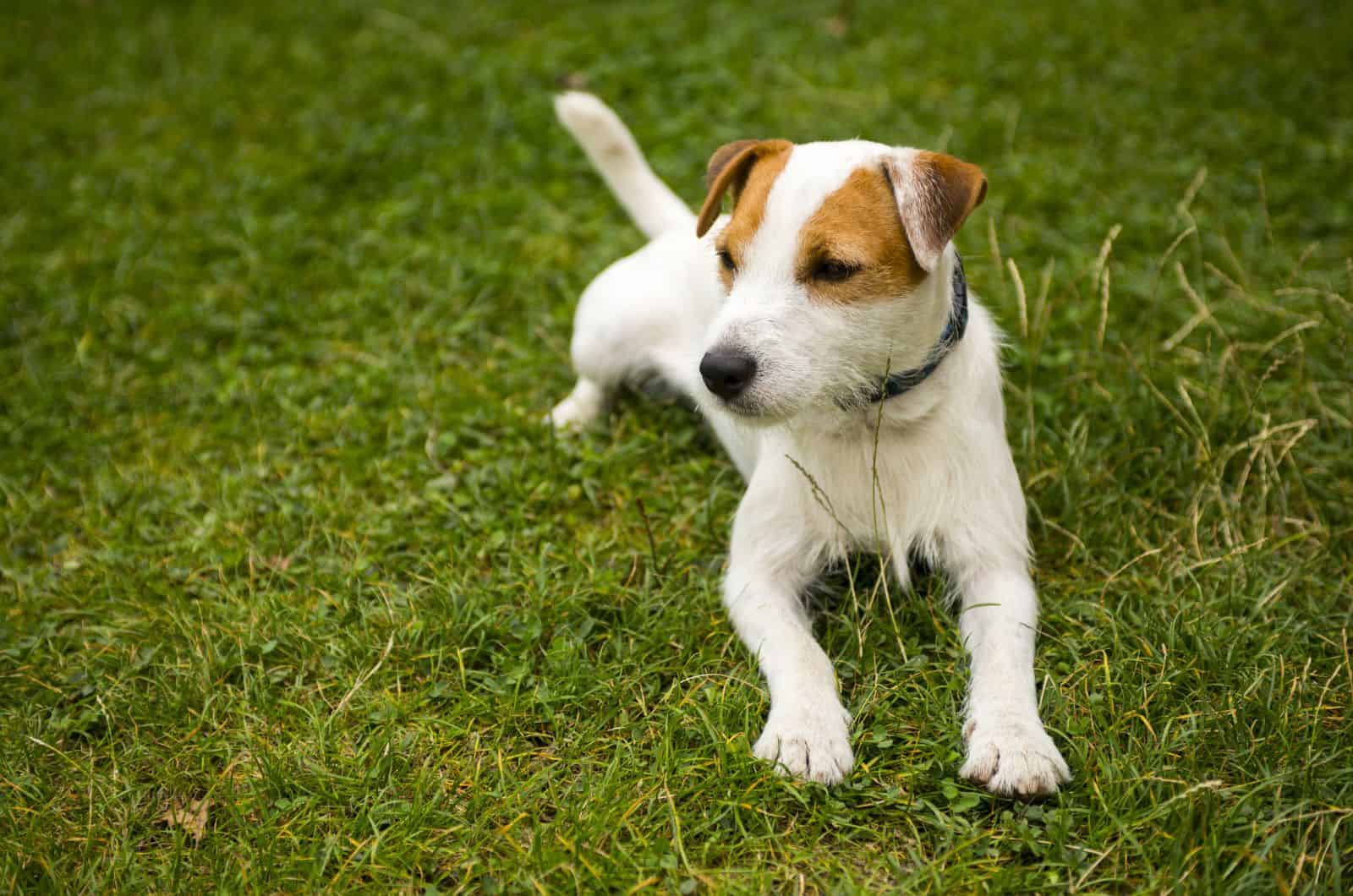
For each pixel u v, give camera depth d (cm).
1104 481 129
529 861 107
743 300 113
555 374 145
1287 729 111
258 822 110
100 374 146
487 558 127
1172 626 117
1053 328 141
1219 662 115
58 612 124
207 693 117
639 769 111
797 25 220
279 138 192
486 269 154
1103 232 154
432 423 138
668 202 144
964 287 119
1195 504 125
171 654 120
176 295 155
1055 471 128
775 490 121
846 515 120
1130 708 113
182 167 186
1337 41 200
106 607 124
